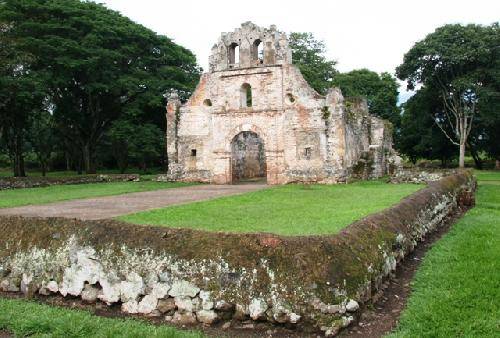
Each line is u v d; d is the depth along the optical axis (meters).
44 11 36.03
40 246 10.05
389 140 38.69
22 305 9.28
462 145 45.81
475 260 11.59
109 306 9.02
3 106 32.88
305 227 13.31
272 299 7.84
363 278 8.41
